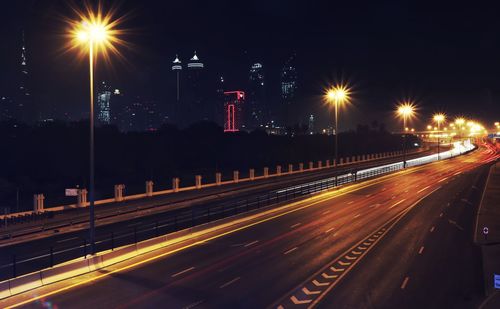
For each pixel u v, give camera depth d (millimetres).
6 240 31328
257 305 18922
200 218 40500
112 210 44250
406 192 59844
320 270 24266
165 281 22344
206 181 79125
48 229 35094
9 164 77562
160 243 29906
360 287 21344
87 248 29203
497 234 33438
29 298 19812
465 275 23344
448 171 90625
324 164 105500
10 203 56375
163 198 53188
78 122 98375
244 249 29219
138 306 18750
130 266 25281
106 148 94625
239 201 51594
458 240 31703
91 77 26734
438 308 18641
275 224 38062
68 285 21766
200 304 19031
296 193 56656
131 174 87750
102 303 19109
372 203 50031
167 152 105875
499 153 150250
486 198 53156
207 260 26453
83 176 81875
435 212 43844
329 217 41312
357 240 31781
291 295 20188
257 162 113562
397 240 31750
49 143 86250
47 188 69438
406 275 23344
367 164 111375
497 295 20250
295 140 144375
